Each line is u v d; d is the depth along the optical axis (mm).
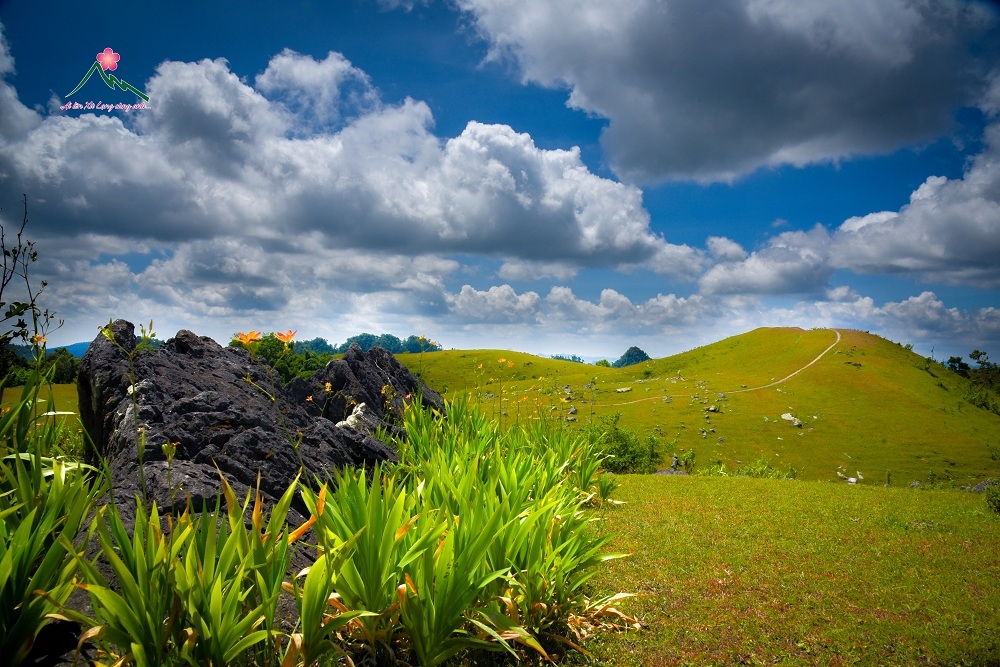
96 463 7871
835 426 75500
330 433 9000
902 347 118500
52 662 3822
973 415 82500
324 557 3848
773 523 11430
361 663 4469
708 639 6039
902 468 63562
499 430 12164
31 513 3703
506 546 5559
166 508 5516
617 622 6363
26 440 5156
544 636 5684
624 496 14625
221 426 7520
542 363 132375
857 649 5918
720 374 108062
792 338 126062
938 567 8648
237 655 3797
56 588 3617
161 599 3523
